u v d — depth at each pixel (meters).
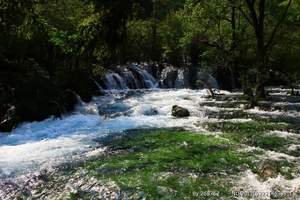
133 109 21.70
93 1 18.64
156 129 16.34
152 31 48.72
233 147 12.69
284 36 33.94
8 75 21.53
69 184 9.91
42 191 9.62
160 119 19.05
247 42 35.81
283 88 36.47
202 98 27.70
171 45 46.88
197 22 31.81
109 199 8.98
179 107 20.39
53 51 28.27
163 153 12.06
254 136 14.52
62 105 21.02
